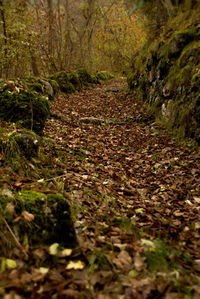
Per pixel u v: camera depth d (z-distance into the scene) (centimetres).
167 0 754
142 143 571
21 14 921
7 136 318
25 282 142
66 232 192
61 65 1459
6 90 445
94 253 183
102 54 2095
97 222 238
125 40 1859
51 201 202
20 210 189
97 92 1203
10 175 261
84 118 721
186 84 575
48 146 432
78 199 282
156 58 776
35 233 180
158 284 157
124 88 1196
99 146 541
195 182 364
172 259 187
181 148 498
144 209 291
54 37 1421
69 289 143
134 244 200
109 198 303
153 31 909
